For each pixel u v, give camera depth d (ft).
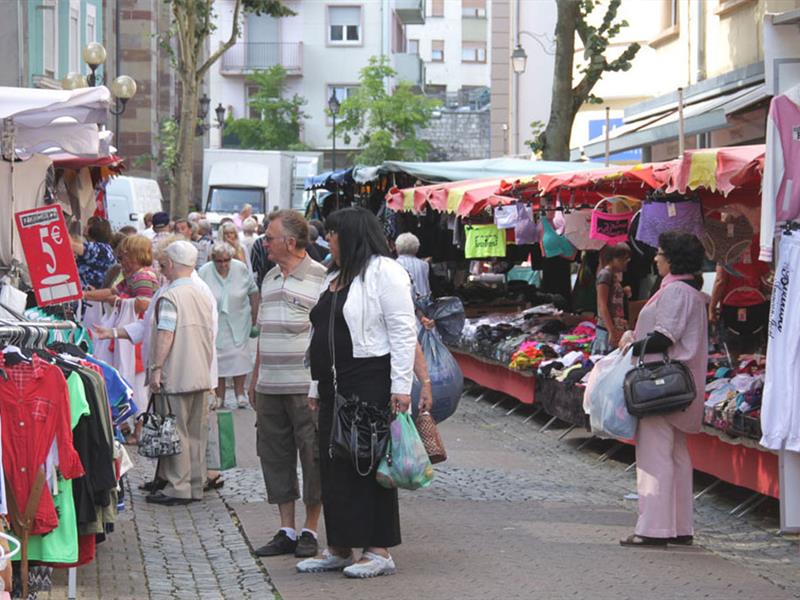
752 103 64.64
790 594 27.66
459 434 51.37
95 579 28.63
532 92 142.10
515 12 143.02
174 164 109.40
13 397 25.38
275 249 31.50
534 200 56.24
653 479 31.86
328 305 28.43
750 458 35.81
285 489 31.42
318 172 166.91
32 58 91.86
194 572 29.71
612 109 110.11
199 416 37.47
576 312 62.13
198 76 109.09
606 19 83.15
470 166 75.61
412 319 28.02
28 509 25.32
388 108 199.93
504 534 33.42
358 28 231.71
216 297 54.60
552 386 50.93
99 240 49.65
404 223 77.66
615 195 51.16
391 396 27.94
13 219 35.88
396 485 27.84
